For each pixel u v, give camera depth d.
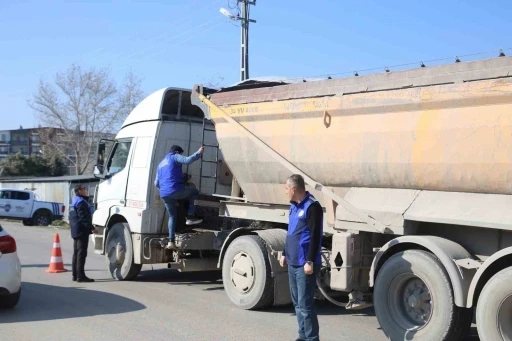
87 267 12.65
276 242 7.93
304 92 7.75
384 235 6.91
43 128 51.94
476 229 6.12
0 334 6.59
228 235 8.65
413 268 6.04
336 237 7.01
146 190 10.31
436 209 6.26
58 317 7.47
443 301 5.77
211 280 10.91
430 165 6.38
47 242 19.16
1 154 85.81
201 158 10.57
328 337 6.70
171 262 10.09
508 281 5.32
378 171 6.93
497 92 5.73
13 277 7.57
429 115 6.38
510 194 5.84
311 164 7.68
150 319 7.43
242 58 25.59
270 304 8.01
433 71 6.36
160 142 10.41
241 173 8.88
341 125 7.29
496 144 5.79
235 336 6.65
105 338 6.47
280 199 8.48
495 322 5.39
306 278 5.81
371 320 7.62
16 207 28.28
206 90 9.48
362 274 6.97
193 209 9.92
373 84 6.93
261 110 8.30
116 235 10.85
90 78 48.69
